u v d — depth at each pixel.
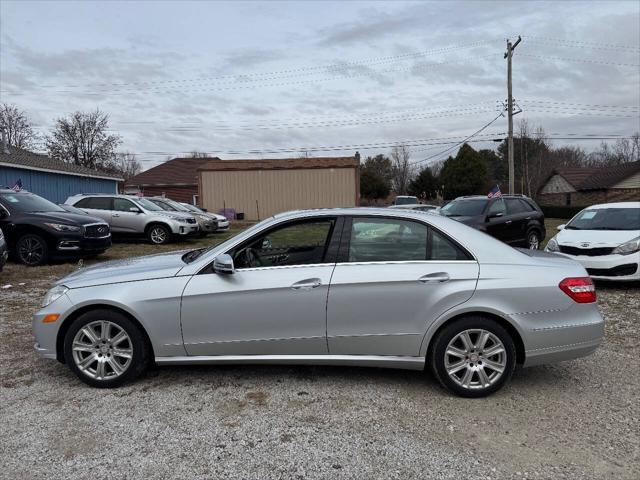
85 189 25.91
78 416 3.51
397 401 3.78
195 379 4.18
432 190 62.94
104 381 3.96
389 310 3.80
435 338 3.82
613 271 8.05
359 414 3.56
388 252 3.91
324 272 3.86
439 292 3.77
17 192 11.36
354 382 4.13
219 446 3.12
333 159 32.41
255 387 4.02
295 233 4.05
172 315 3.89
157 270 4.05
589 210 9.88
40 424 3.40
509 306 3.74
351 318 3.82
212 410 3.62
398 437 3.24
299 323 3.86
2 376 4.26
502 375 3.79
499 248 3.94
